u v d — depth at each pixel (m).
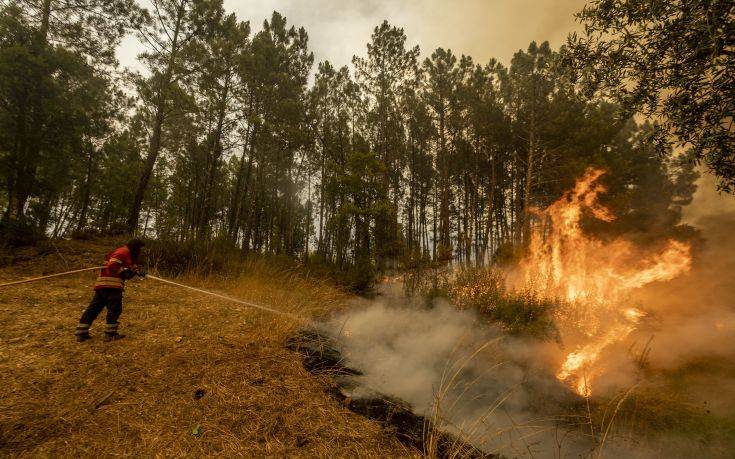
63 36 12.73
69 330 4.37
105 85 15.00
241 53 19.48
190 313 5.78
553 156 17.84
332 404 3.45
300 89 21.06
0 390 2.89
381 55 20.14
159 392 3.17
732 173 3.56
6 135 10.66
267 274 9.63
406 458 2.73
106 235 12.44
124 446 2.46
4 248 8.27
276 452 2.60
